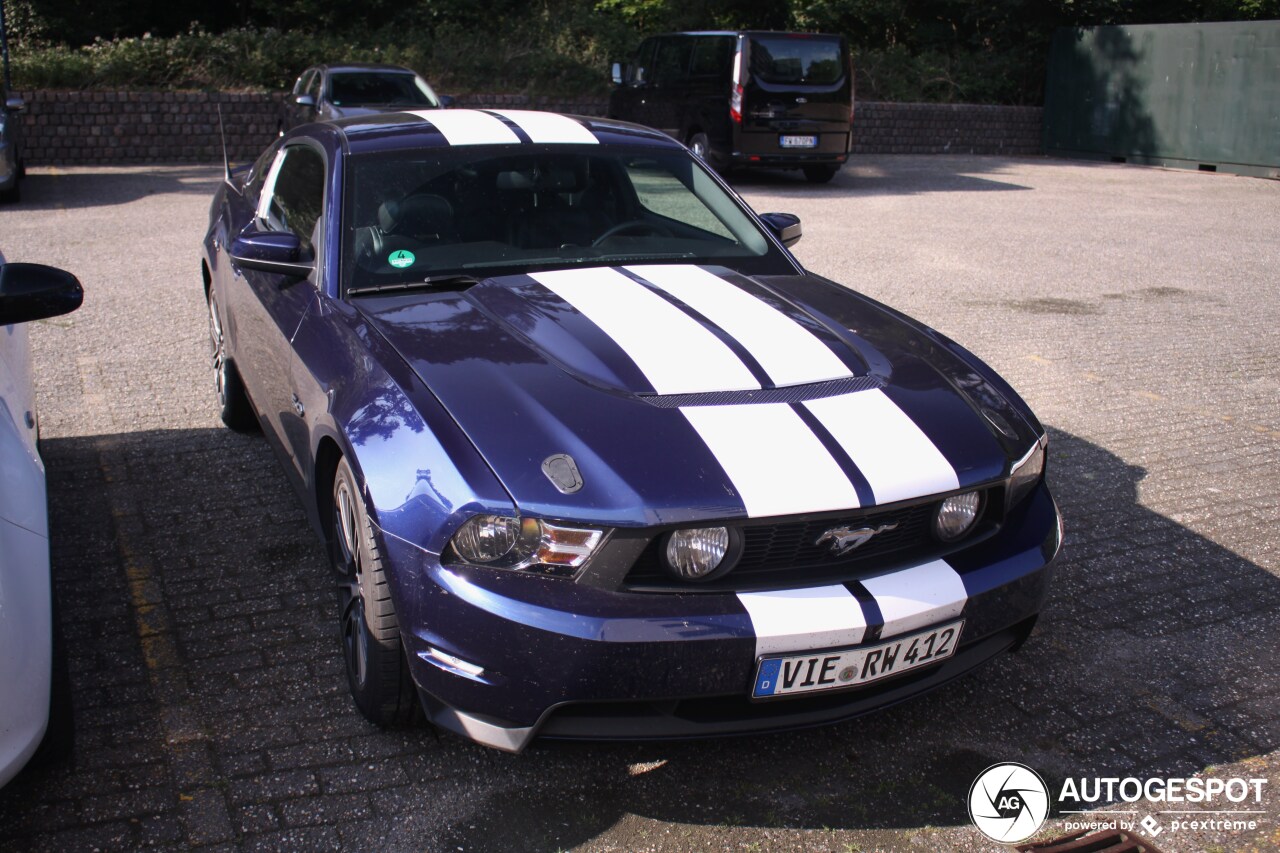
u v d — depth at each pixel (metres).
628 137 4.14
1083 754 2.82
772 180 15.84
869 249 10.15
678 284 3.33
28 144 15.51
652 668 2.32
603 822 2.52
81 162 15.85
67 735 2.51
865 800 2.62
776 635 2.35
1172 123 19.22
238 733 2.79
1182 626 3.48
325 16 21.64
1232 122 18.20
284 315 3.46
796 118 14.61
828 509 2.39
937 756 2.80
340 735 2.80
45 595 2.37
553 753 2.76
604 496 2.33
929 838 2.49
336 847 2.40
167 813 2.49
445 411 2.57
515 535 2.33
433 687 2.46
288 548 3.80
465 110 4.26
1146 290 8.65
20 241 9.45
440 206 3.57
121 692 2.95
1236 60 18.02
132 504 4.12
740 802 2.60
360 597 2.76
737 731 2.47
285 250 3.42
